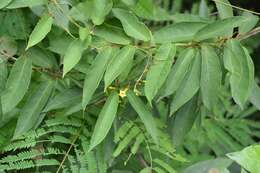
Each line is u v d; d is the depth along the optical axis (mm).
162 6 2227
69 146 1499
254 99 1510
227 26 1369
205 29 1371
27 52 1417
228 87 1922
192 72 1390
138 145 1480
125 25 1333
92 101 1451
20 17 1486
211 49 1386
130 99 1354
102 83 1425
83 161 1437
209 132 1968
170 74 1367
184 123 1514
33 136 1420
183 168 1666
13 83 1372
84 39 1312
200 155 1946
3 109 1362
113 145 1483
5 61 1403
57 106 1420
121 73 1358
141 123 1505
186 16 1588
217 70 1379
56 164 1431
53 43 1393
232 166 1795
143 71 1353
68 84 1463
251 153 1406
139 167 1645
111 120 1320
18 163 1403
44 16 1314
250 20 1441
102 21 1330
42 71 1438
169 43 1324
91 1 1360
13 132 1473
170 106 1462
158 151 1546
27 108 1407
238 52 1376
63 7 1361
